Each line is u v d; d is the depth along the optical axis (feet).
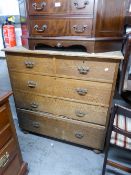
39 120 5.06
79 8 3.41
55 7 3.56
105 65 3.59
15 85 4.78
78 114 4.42
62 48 4.18
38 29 3.88
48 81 4.28
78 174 4.30
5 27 5.19
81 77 3.90
